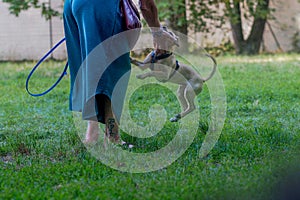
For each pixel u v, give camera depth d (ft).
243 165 18.83
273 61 57.11
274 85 40.65
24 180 17.31
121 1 20.11
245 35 71.46
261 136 23.29
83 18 19.79
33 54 64.75
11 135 25.09
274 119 28.02
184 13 57.16
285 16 69.82
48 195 15.83
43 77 46.98
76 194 15.93
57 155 20.66
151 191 16.01
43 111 31.99
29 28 64.34
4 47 64.59
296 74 46.75
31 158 20.34
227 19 63.31
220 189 15.84
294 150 20.39
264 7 63.05
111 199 15.35
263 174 17.11
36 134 24.93
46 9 54.90
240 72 48.26
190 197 15.30
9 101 35.81
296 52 69.77
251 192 15.43
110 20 19.75
